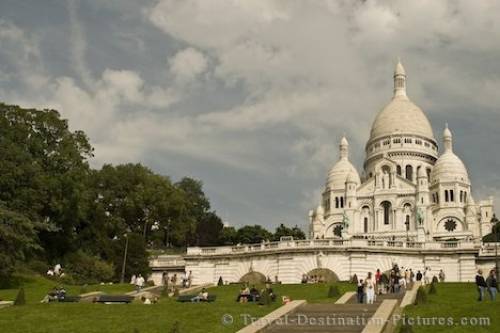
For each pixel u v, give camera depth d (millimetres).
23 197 82562
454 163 178250
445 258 89562
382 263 87188
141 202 120875
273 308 47812
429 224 164500
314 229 179125
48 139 93188
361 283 53312
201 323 42344
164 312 46312
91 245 99500
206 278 93938
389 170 176625
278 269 88000
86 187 95750
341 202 185875
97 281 89938
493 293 47750
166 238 131875
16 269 78688
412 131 193750
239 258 92625
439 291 59531
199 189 170875
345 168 191750
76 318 44969
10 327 42531
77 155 93562
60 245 93938
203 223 158875
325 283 73875
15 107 91188
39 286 75125
